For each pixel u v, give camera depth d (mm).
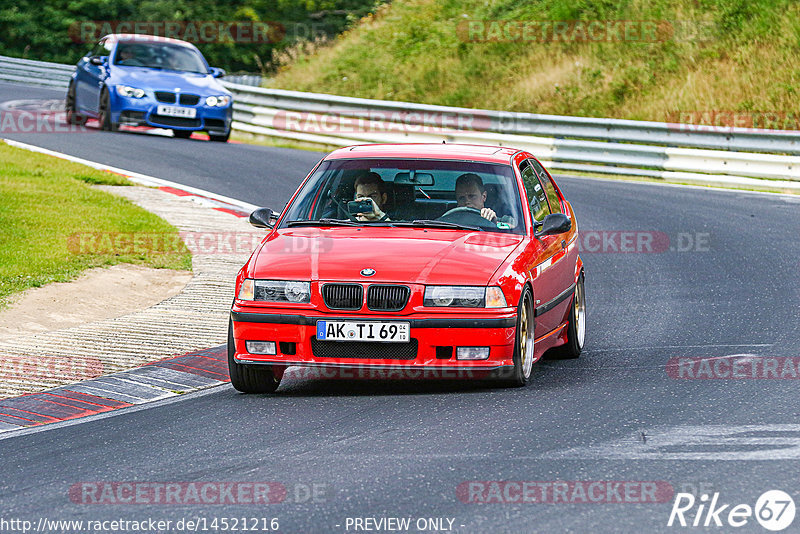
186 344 33562
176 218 53938
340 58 119875
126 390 28547
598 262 49219
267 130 93688
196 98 79875
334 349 26703
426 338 26359
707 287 43094
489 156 31812
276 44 146625
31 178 59781
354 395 27531
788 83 90562
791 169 71000
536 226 30359
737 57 96000
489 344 26406
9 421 25734
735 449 21562
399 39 119188
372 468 20719
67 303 38781
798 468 20250
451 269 26922
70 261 43719
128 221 51312
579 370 30438
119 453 22578
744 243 52156
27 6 144000
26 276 41219
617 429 23250
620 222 57688
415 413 25141
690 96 91875
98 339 34062
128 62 82375
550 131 81188
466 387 28109
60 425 25234
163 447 22922
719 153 73438
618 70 99500
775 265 46906
